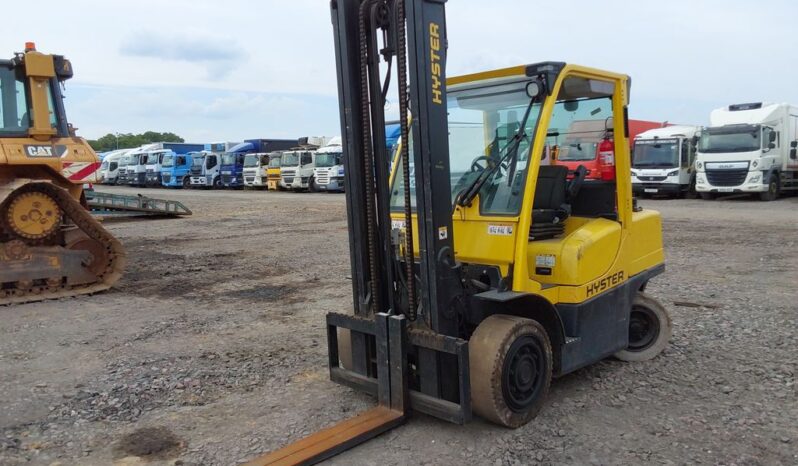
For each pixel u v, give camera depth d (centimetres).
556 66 437
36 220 853
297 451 386
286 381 527
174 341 647
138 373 549
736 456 382
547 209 486
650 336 564
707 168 2292
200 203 2733
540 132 433
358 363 468
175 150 4975
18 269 842
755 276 907
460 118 476
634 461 380
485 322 420
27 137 926
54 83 957
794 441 400
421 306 418
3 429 443
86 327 709
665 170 2409
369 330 444
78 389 515
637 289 535
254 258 1192
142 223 1883
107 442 423
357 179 437
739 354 566
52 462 397
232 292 891
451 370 414
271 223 1850
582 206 521
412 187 486
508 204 441
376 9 412
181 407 478
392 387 430
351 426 414
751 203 2184
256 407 475
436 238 406
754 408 450
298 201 2816
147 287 936
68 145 959
